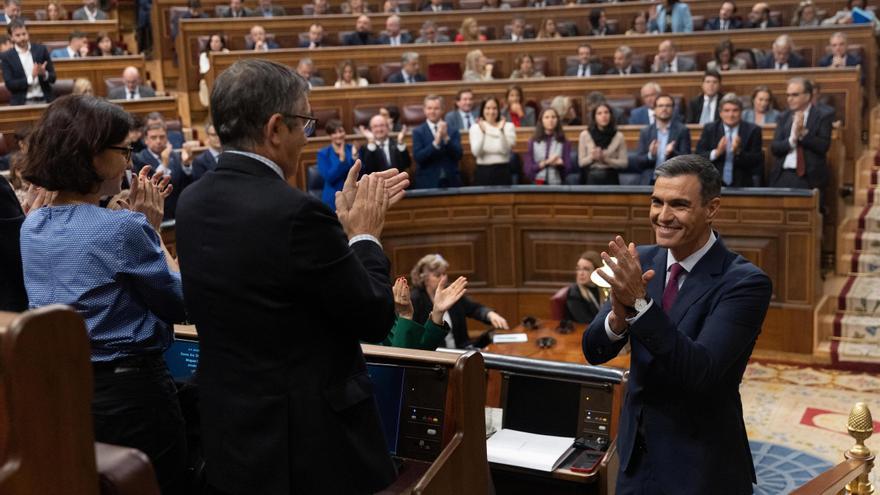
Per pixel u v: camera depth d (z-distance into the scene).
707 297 2.36
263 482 1.78
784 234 6.96
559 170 7.79
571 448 3.02
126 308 2.09
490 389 3.29
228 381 1.83
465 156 8.29
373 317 1.83
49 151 2.05
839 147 7.86
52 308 1.25
